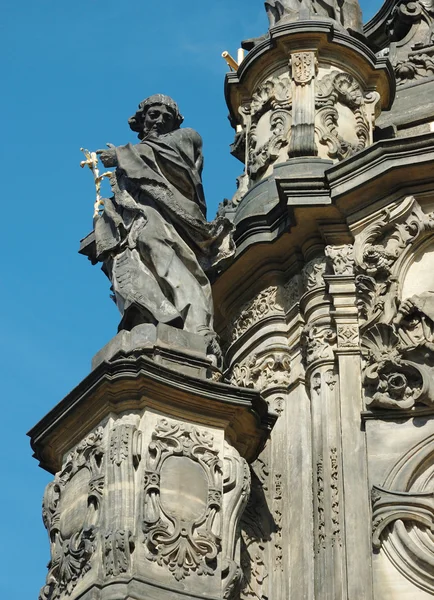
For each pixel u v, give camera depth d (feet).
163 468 82.89
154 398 84.28
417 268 91.56
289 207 93.76
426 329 89.30
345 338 91.09
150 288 89.20
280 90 101.14
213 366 86.89
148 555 80.64
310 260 94.94
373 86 102.37
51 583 83.51
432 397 87.56
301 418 91.91
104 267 92.38
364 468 87.15
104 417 84.69
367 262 91.81
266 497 90.12
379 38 114.42
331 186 93.61
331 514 86.69
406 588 83.87
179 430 84.12
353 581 84.12
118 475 82.43
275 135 100.01
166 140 93.61
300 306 94.38
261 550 88.58
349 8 104.42
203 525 82.28
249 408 85.35
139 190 92.17
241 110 103.86
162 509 81.82
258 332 95.81
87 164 94.02
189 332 87.56
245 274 97.45
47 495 85.76
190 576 80.94
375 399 88.12
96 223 92.73
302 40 101.24
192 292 89.92
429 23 112.06
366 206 93.09
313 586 86.17
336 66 101.60
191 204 92.17
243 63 103.24
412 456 86.79
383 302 90.53
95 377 84.53
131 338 86.89
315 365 91.50
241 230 96.99
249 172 101.40
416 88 108.58
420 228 91.71
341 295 92.17
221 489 83.56
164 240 90.53
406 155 92.53
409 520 85.30
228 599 81.25
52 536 84.53
